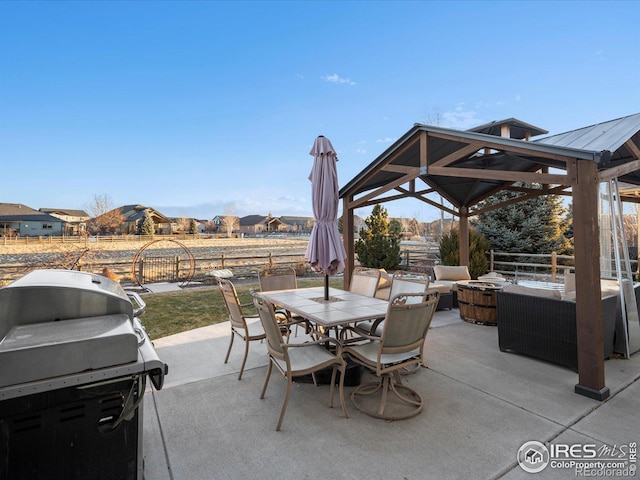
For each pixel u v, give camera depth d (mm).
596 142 3535
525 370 3719
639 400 3031
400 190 7301
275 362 2896
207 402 3020
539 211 11734
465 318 5879
